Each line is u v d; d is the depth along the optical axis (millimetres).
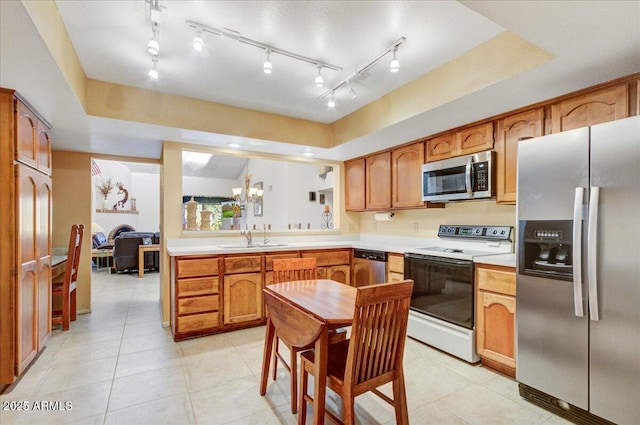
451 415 1916
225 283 3291
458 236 3297
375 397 2121
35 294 2520
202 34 2041
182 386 2240
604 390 1711
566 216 1861
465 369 2494
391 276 3459
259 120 3473
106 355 2738
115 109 2760
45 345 2908
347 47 2213
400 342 1633
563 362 1880
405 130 3154
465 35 2068
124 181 9383
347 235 4816
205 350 2854
